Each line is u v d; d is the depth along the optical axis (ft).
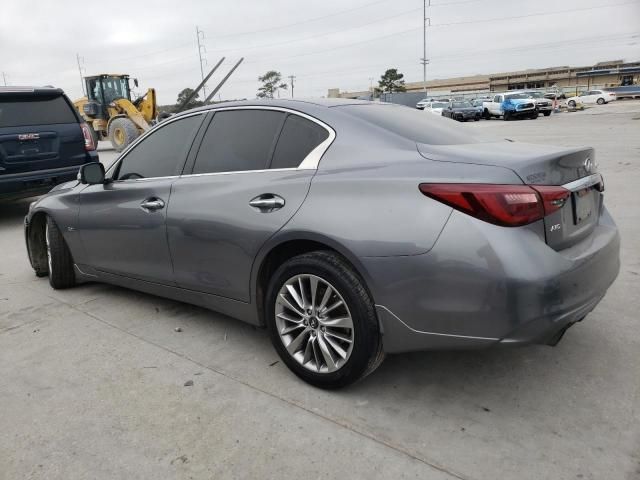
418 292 8.18
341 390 9.62
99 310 13.84
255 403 9.31
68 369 10.71
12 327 12.94
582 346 10.84
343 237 8.68
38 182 24.75
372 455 7.89
